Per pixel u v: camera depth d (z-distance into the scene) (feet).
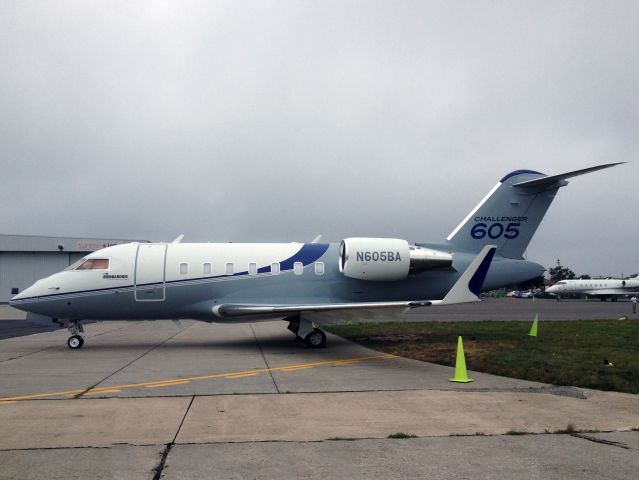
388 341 57.11
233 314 53.11
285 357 46.29
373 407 26.99
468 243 58.70
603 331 65.36
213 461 18.69
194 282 54.13
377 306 45.75
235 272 54.80
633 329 68.33
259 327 81.51
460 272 57.36
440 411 26.14
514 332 64.90
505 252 58.85
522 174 59.06
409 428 22.98
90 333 72.38
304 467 18.07
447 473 17.46
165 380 34.83
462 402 28.14
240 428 23.04
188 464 18.38
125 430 22.77
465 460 18.74
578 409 26.61
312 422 24.03
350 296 56.39
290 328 57.88
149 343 58.54
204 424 23.71
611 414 25.55
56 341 61.98
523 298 327.67
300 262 56.03
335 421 24.20
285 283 55.42
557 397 29.48
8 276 179.73
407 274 55.21
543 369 36.81
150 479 16.98
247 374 37.24
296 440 21.20
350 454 19.43
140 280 53.67
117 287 53.52
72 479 16.97
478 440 21.16
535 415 25.34
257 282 55.06
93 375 36.88
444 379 35.12
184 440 21.22
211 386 32.65
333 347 53.36
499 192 58.80
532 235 59.16
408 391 31.07
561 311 131.34
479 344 51.78
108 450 19.98
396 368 39.91
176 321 58.95
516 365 38.52
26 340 63.46
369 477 17.15
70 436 21.88
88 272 53.72
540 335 60.34
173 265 54.24
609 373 35.35
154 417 24.99
